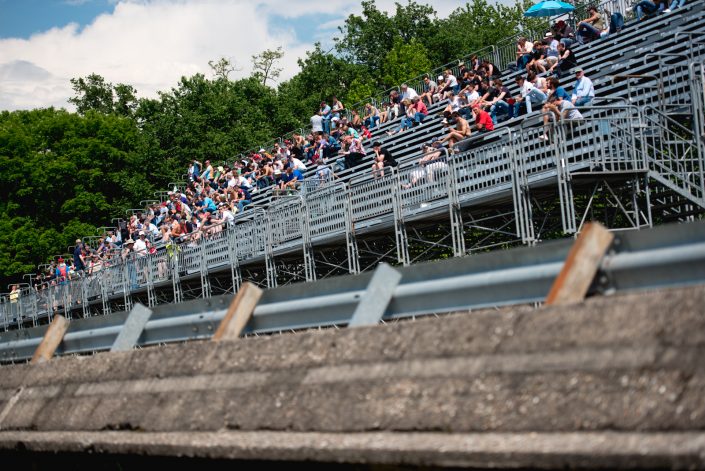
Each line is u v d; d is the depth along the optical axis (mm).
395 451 6348
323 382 7406
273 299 9156
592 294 6480
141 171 78562
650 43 29000
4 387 11594
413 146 34812
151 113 84812
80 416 9938
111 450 8961
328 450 6777
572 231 18453
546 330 6105
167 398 8922
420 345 6844
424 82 43781
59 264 50406
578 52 33094
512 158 19531
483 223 23281
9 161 75438
